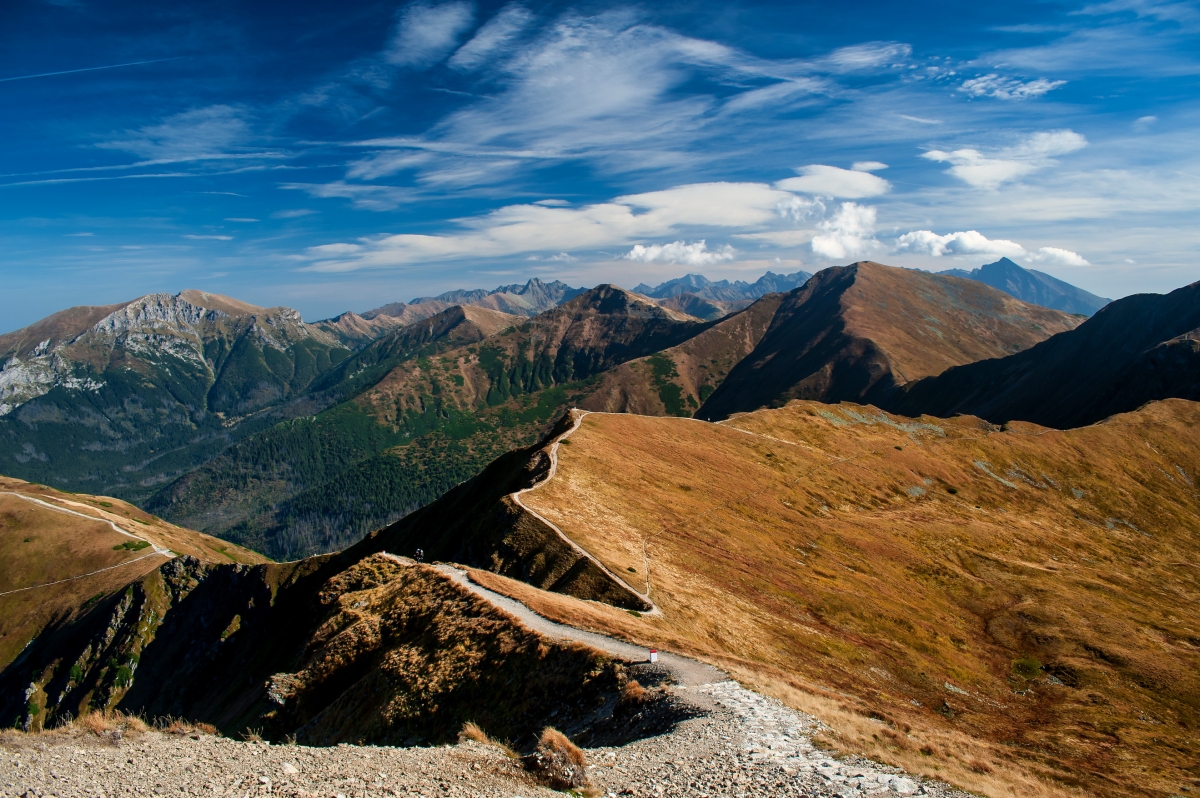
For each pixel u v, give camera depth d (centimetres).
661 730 2880
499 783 2091
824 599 8662
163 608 17062
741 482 12719
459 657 4253
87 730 2355
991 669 8531
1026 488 17238
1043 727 6750
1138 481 18362
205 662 14938
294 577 15838
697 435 15150
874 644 7875
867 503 14188
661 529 9325
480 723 3647
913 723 3678
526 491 9475
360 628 5278
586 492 9875
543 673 3778
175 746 2244
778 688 3422
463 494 14912
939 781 2373
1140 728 6838
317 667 5091
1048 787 2823
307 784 1933
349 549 16162
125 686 15562
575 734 3170
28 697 16462
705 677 3438
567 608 4888
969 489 16500
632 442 13075
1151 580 13375
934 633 8975
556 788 2133
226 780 1911
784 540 10575
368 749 2420
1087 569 13175
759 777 2245
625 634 4241
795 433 17438
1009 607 10519
